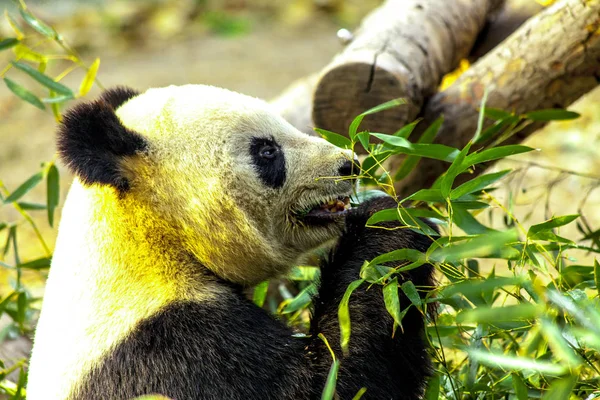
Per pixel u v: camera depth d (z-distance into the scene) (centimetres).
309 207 646
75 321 576
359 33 905
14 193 811
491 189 722
